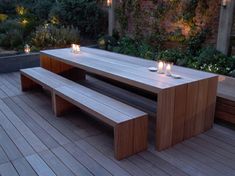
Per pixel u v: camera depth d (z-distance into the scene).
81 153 2.76
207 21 5.23
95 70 3.40
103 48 6.86
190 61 5.03
